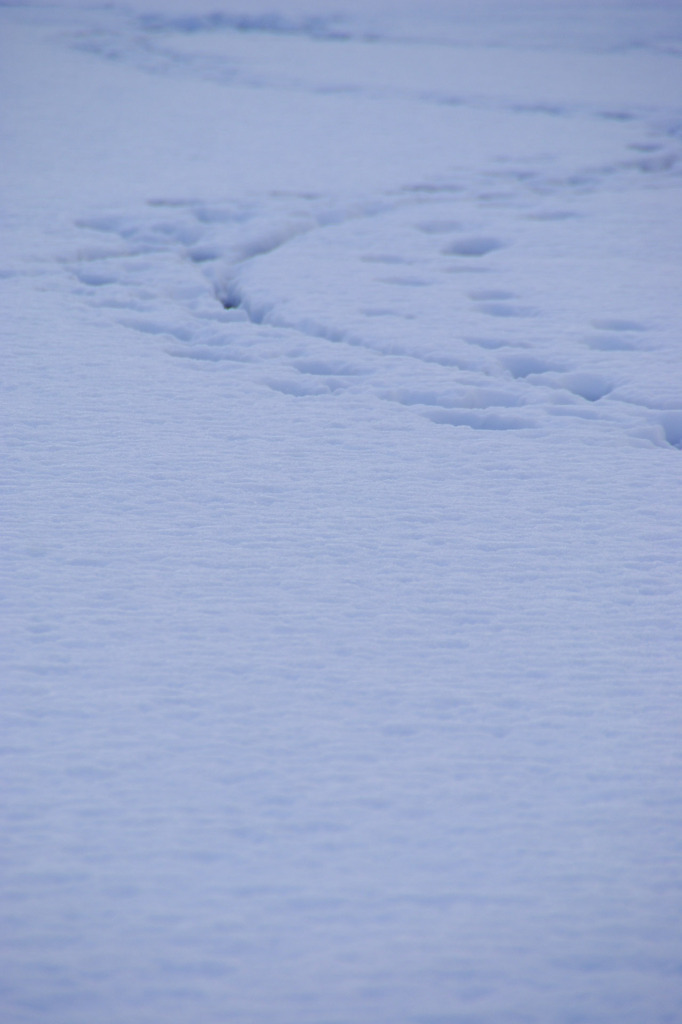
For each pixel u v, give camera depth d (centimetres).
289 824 321
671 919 288
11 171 1557
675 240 1220
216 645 421
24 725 366
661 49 3234
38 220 1261
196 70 2853
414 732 371
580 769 353
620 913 289
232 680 398
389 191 1497
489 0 5128
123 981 262
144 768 345
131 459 611
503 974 268
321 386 762
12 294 970
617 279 1055
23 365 775
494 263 1132
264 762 351
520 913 288
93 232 1234
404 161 1719
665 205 1416
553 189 1532
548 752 362
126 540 509
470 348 841
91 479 580
